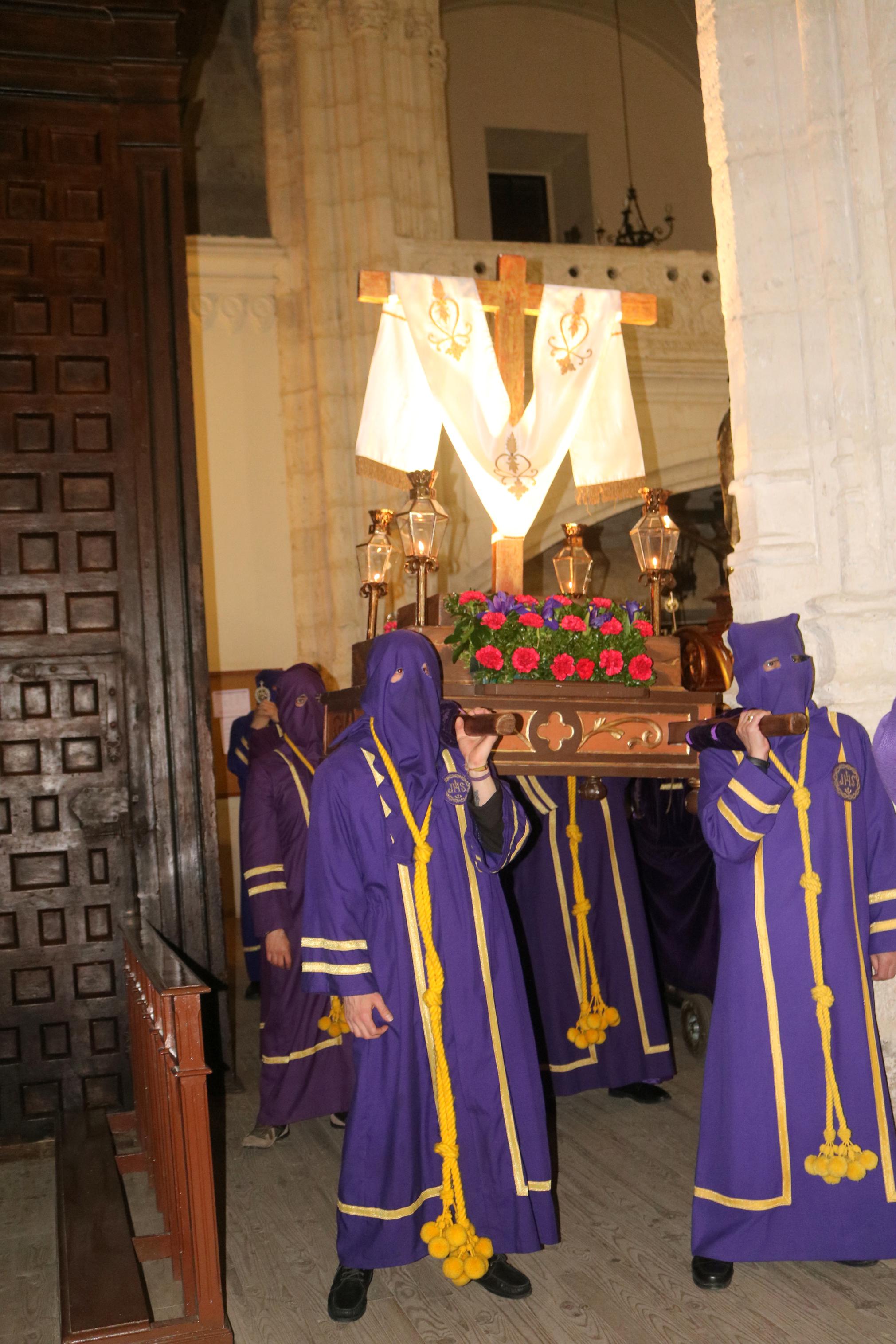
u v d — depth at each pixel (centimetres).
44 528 449
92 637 451
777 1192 275
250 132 997
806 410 361
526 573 1113
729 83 367
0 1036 433
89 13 462
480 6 1187
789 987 276
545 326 395
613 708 324
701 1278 281
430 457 396
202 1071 266
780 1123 274
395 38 969
